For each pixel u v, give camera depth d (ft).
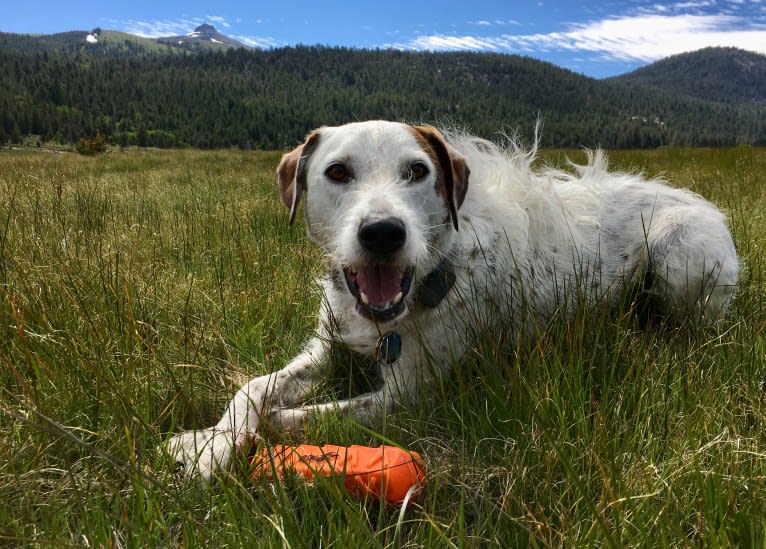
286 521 1.33
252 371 2.40
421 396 2.07
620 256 2.87
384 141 2.21
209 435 1.78
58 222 4.08
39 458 1.62
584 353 2.21
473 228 2.47
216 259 3.60
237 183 8.87
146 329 2.38
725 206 5.30
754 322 2.50
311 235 2.42
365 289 2.04
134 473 1.39
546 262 2.68
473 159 2.79
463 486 1.50
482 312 2.43
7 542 1.28
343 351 2.41
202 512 1.48
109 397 1.81
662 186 3.16
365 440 1.89
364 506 1.47
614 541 1.29
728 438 1.66
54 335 2.15
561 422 1.72
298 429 1.91
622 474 1.58
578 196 2.96
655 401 1.92
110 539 1.26
